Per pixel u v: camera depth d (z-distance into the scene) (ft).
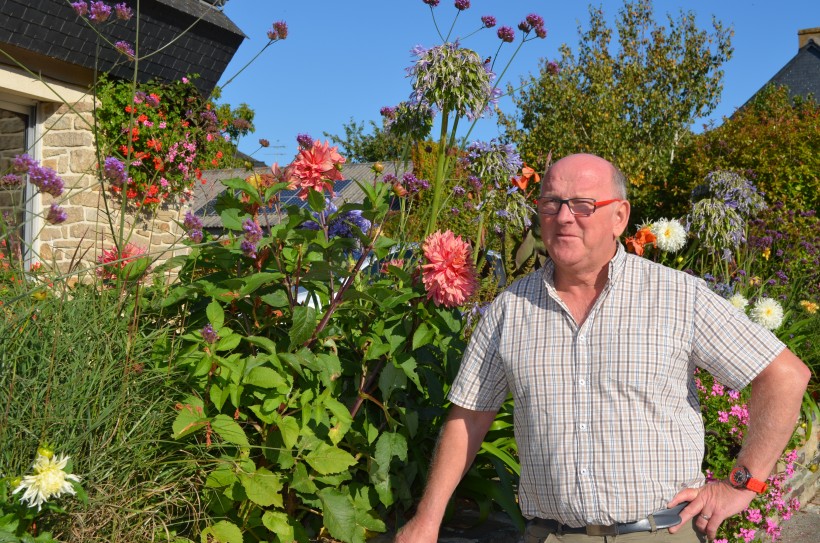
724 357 7.50
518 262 15.39
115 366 8.54
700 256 24.30
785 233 30.86
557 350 7.80
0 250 9.56
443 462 8.42
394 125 14.11
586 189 7.68
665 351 7.50
